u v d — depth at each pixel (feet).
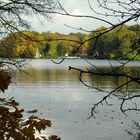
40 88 177.37
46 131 71.46
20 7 34.37
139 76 7.94
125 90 8.83
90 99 130.72
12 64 36.96
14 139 8.55
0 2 34.76
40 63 573.74
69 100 130.31
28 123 8.96
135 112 92.17
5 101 9.29
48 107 110.52
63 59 7.99
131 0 7.80
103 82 189.37
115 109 98.27
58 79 239.50
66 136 68.95
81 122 82.89
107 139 66.69
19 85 183.21
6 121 8.72
